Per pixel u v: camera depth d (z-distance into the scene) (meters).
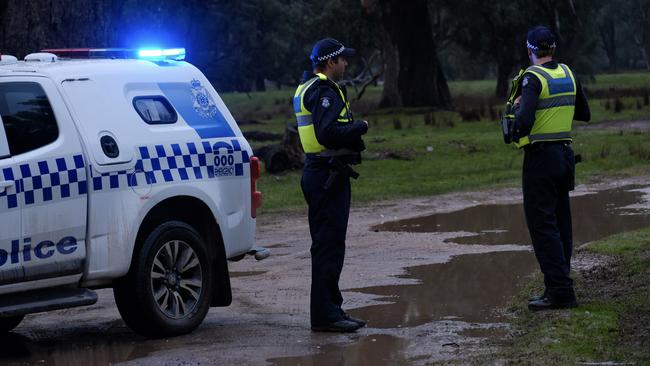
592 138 50.88
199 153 15.64
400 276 19.30
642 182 35.19
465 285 18.09
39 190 13.84
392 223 27.83
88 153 14.38
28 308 13.68
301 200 34.59
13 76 14.11
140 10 83.19
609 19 184.75
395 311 16.08
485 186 36.72
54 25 30.95
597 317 14.23
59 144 14.19
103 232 14.43
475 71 172.75
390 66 90.75
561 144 15.15
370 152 48.53
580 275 17.75
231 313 16.78
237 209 16.19
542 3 98.50
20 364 13.48
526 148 15.19
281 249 24.19
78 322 16.66
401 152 48.00
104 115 14.79
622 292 15.97
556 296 15.06
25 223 13.68
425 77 89.94
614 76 142.62
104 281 14.66
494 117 68.50
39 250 13.84
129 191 14.69
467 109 84.06
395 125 65.81
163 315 14.87
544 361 12.02
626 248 19.95
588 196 31.67
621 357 12.06
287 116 100.81
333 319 14.73
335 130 14.45
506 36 108.50
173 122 15.57
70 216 14.12
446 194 34.88
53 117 14.27
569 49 100.75
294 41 112.88
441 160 46.31
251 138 64.38
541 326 13.98
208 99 16.23
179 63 16.16
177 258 15.17
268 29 106.75
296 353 13.46
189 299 15.34
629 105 73.12
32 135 14.02
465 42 112.31
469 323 14.92
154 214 15.30
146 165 14.94
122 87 15.15
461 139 52.28
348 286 18.42
